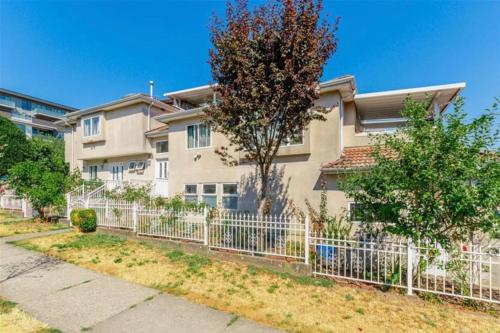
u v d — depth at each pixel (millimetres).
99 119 18828
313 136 10969
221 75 7625
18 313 4352
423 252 5367
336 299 5098
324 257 6523
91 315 4402
